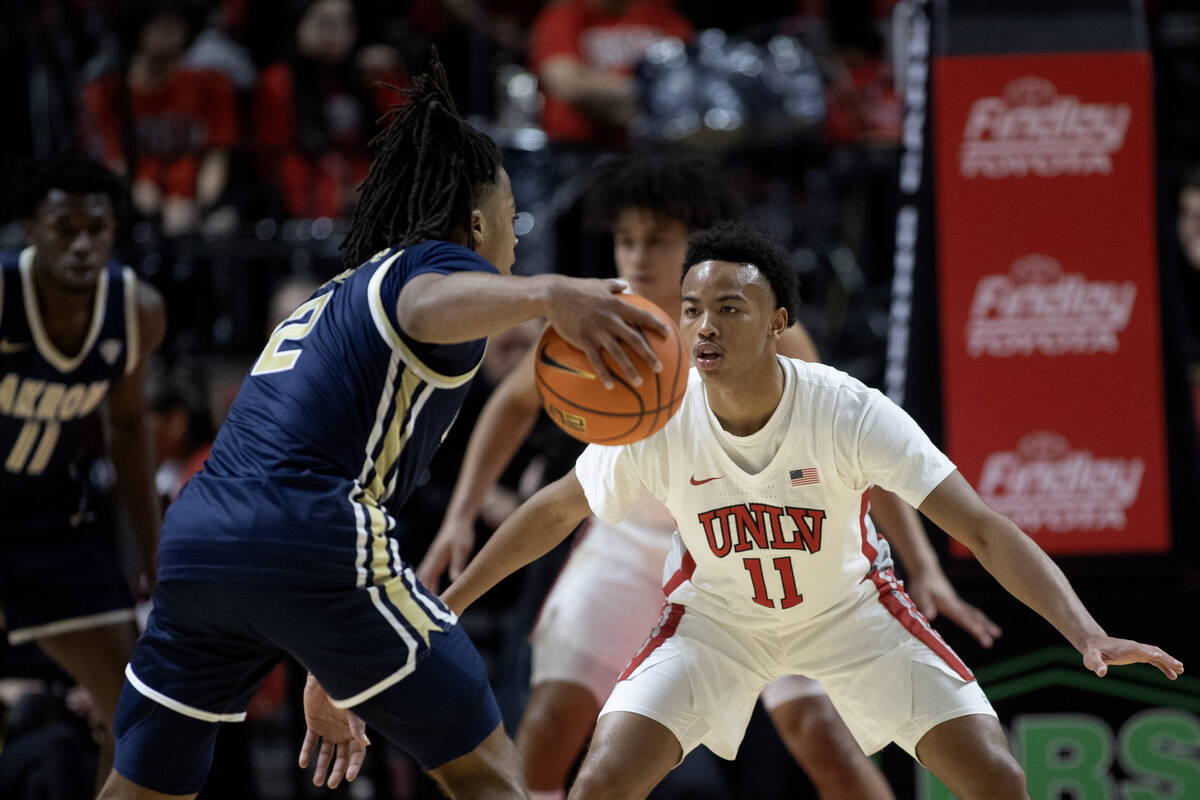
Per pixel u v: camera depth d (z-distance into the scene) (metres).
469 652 6.95
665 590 8.57
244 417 6.84
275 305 16.12
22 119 18.47
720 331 7.34
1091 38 11.15
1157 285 11.05
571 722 9.98
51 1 19.27
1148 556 10.95
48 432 10.39
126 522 13.66
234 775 10.92
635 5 19.62
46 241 9.93
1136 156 11.08
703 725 8.02
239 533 6.49
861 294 17.70
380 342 6.59
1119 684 10.78
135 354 10.57
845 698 8.07
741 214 10.30
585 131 18.73
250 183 17.86
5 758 11.05
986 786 7.49
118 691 10.40
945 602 9.39
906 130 11.67
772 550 7.84
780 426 7.62
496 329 6.18
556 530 8.14
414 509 13.84
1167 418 11.02
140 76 18.17
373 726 6.89
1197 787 10.68
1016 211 11.12
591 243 16.02
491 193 7.37
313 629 6.52
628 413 6.32
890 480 7.57
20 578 10.37
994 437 11.08
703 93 16.44
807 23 19.23
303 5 18.69
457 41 19.75
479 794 6.81
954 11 11.30
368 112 18.81
